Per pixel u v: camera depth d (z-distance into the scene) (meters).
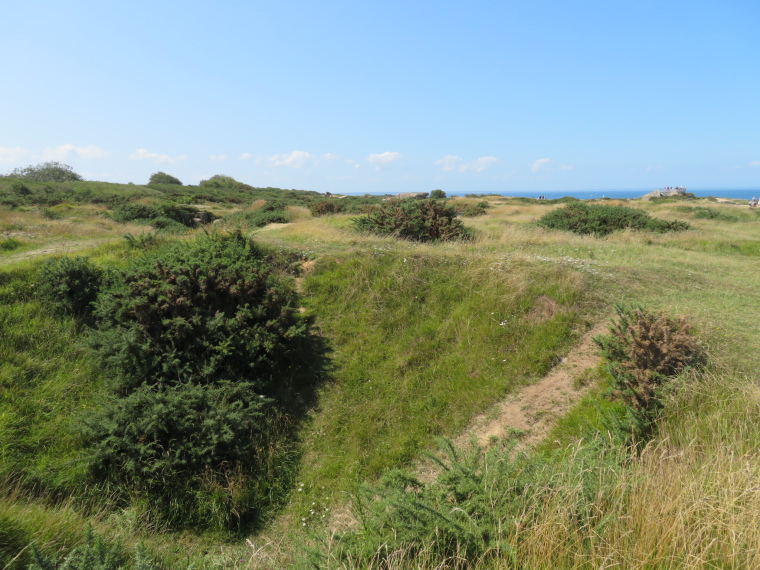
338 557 3.09
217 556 4.21
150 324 6.37
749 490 2.77
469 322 7.46
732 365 5.30
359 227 12.51
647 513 2.82
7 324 6.65
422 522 2.99
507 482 3.26
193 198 42.66
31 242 12.83
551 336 6.77
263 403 5.91
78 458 4.93
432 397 6.34
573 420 5.12
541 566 2.65
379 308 8.03
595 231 15.41
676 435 4.32
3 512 3.63
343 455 5.70
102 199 31.75
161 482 4.85
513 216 26.72
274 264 9.00
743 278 9.43
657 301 7.41
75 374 6.16
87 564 2.87
